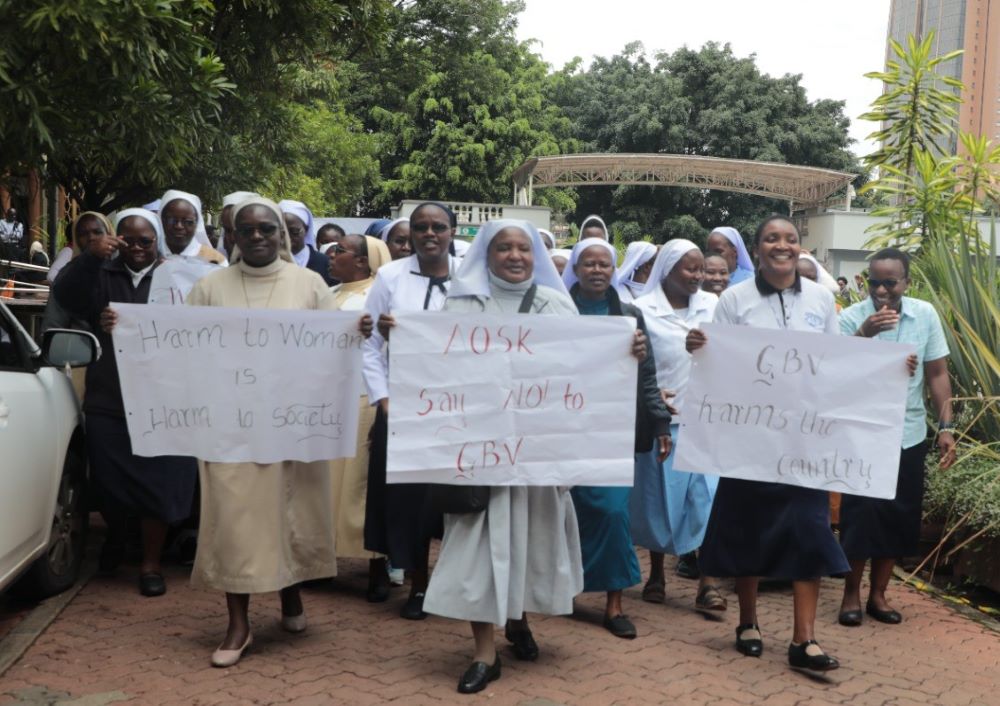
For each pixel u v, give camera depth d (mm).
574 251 5648
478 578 4516
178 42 7047
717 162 32344
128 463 5727
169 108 7367
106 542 6215
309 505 4973
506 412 4535
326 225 9906
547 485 4574
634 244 7148
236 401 4746
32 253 13078
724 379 4945
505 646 5203
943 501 6625
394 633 5352
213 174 10523
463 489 4473
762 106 39750
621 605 5793
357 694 4473
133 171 8781
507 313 4551
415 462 4469
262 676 4660
